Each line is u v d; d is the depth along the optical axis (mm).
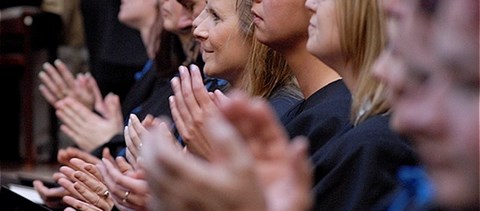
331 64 1966
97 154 3576
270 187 1146
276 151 1161
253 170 1086
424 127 1024
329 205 1872
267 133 1160
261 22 2291
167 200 1101
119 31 4664
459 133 999
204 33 2607
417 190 1454
